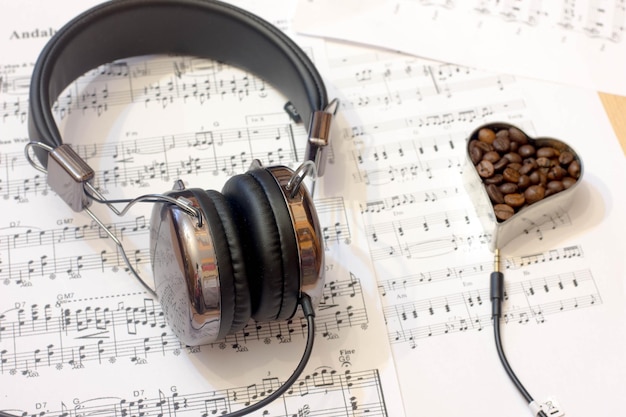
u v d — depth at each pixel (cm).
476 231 72
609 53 77
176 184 65
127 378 67
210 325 63
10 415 65
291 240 63
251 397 67
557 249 72
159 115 74
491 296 70
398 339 69
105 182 72
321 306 69
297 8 77
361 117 75
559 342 69
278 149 74
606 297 71
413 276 71
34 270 69
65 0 77
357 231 72
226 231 63
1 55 75
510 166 71
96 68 75
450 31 78
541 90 76
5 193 71
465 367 68
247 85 76
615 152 75
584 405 68
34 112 68
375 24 77
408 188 73
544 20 78
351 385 68
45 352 67
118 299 69
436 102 76
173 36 74
